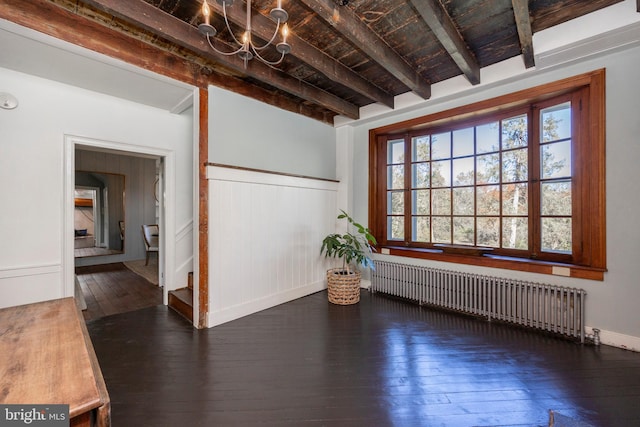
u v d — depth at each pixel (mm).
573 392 1850
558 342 2539
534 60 2525
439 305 3428
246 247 3234
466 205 3457
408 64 2902
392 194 4145
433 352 2393
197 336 2703
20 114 2607
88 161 5883
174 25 2156
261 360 2277
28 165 2662
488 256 3162
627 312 2361
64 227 2855
